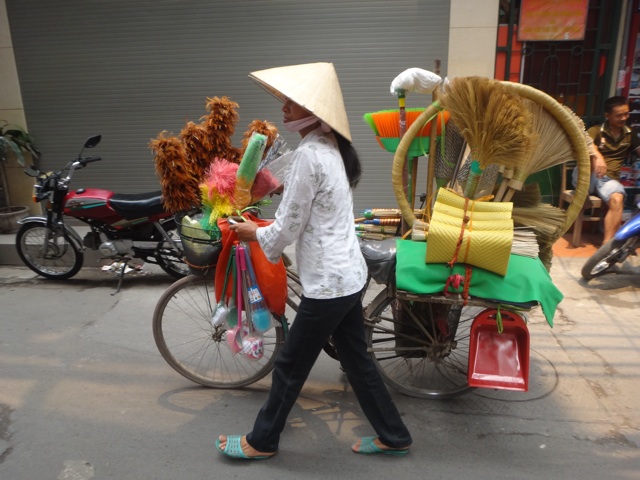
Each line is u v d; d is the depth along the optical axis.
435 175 2.58
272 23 4.93
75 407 2.63
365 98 5.05
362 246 2.44
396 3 4.75
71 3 5.05
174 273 4.38
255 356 2.39
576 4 4.68
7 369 3.00
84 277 4.59
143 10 5.00
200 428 2.46
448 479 2.12
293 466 2.21
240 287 2.36
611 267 4.11
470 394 2.72
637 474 2.13
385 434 2.20
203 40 5.03
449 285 2.20
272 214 5.47
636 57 4.84
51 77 5.29
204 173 2.59
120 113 5.33
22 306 3.93
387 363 2.99
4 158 5.38
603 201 4.61
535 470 2.16
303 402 2.67
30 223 4.41
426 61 4.88
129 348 3.25
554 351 3.13
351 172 2.03
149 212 3.98
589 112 5.04
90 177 5.56
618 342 3.22
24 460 2.25
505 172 2.25
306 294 1.97
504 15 4.84
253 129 2.59
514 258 2.21
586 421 2.48
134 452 2.30
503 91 2.06
